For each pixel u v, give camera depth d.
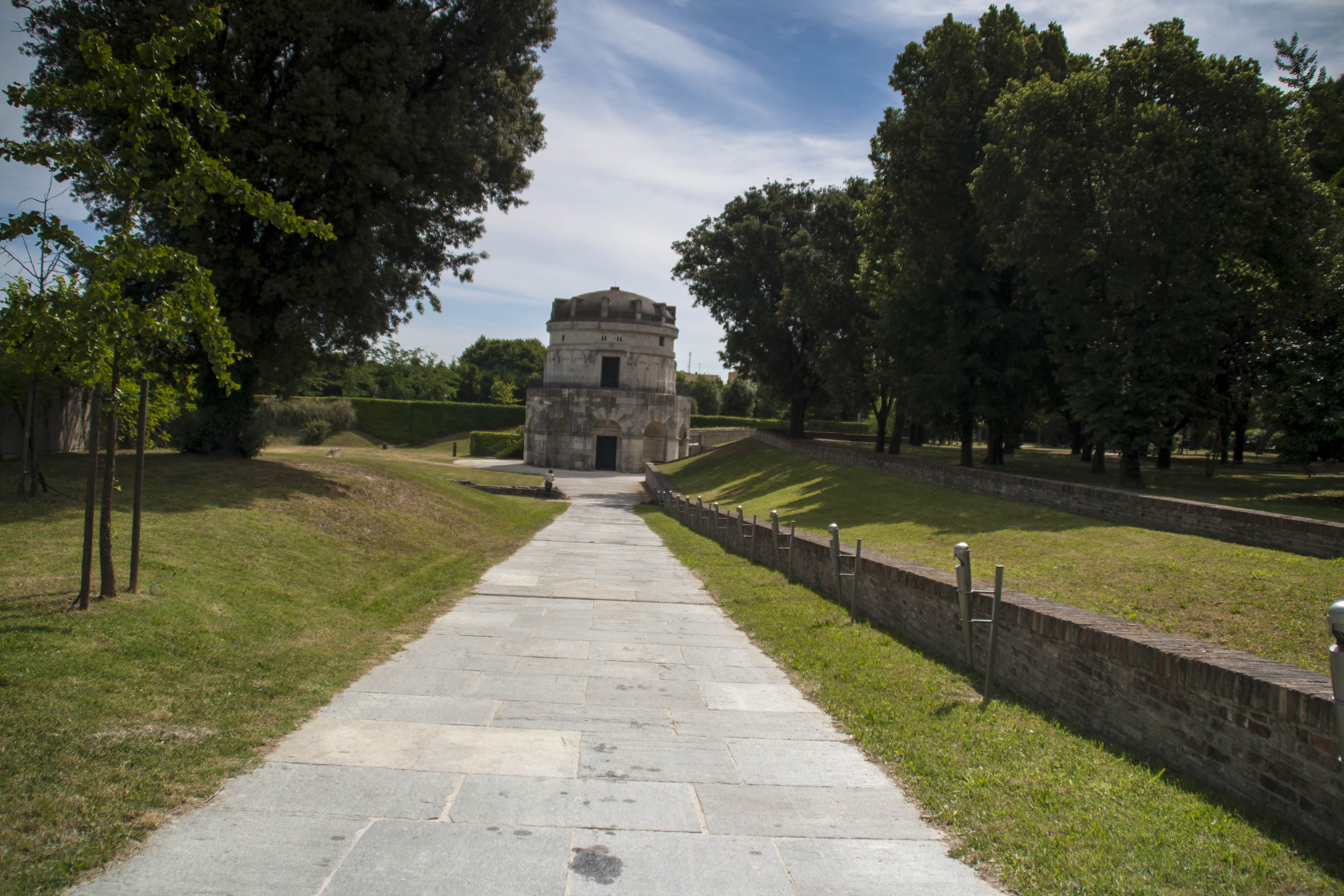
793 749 6.43
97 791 4.85
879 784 5.73
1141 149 22.75
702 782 5.71
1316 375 21.14
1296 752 4.72
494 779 5.60
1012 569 13.37
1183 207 22.52
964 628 8.39
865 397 44.19
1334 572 10.72
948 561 14.66
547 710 7.26
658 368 75.94
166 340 9.02
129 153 8.36
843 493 30.42
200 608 9.02
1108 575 12.21
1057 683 7.17
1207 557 12.59
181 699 6.54
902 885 4.31
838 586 12.45
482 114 23.83
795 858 4.59
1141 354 24.39
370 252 20.98
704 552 20.44
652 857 4.56
